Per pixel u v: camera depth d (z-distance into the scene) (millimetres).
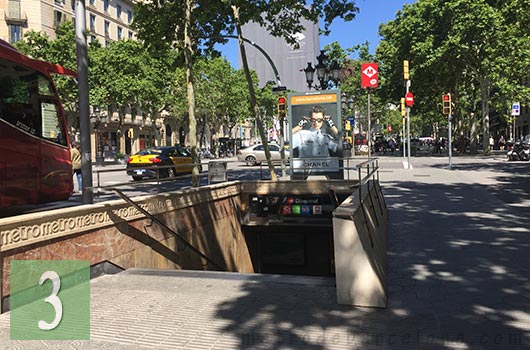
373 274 4574
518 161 26891
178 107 48500
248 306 4719
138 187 10141
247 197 13266
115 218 6594
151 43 14047
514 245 7129
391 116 71625
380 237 6422
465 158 32938
